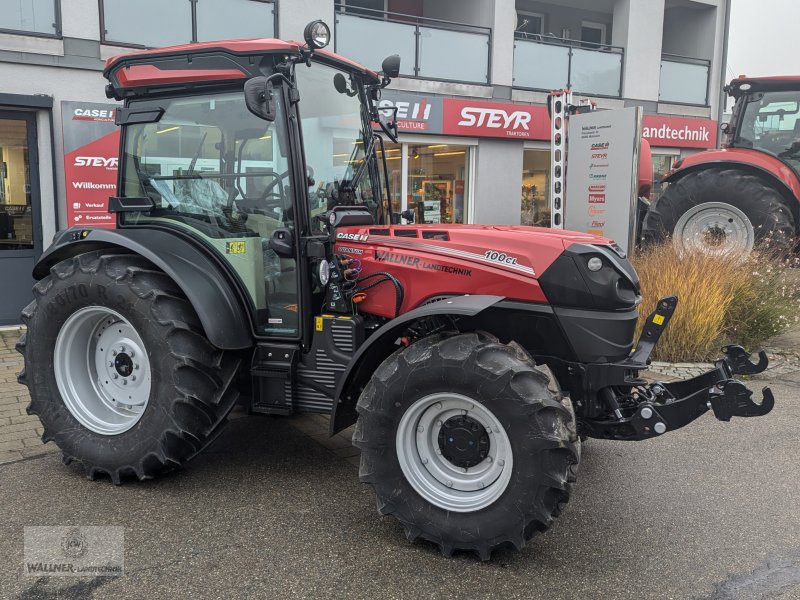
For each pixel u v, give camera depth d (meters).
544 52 11.52
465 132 10.41
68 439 3.71
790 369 6.14
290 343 3.65
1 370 5.82
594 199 8.25
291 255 3.50
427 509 2.96
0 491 3.54
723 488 3.68
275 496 3.52
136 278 3.54
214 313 3.46
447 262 3.31
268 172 3.57
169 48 3.63
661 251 6.99
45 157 7.39
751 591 2.68
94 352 3.89
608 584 2.73
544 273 3.14
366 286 3.54
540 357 3.28
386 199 4.48
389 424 3.00
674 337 6.21
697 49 13.67
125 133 3.99
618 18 12.35
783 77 7.77
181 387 3.43
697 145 12.95
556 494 2.77
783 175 7.53
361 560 2.89
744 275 6.70
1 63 7.09
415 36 10.29
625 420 3.15
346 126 3.98
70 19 7.40
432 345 2.97
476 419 2.96
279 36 8.83
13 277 7.47
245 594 2.62
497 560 2.92
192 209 3.81
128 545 2.98
